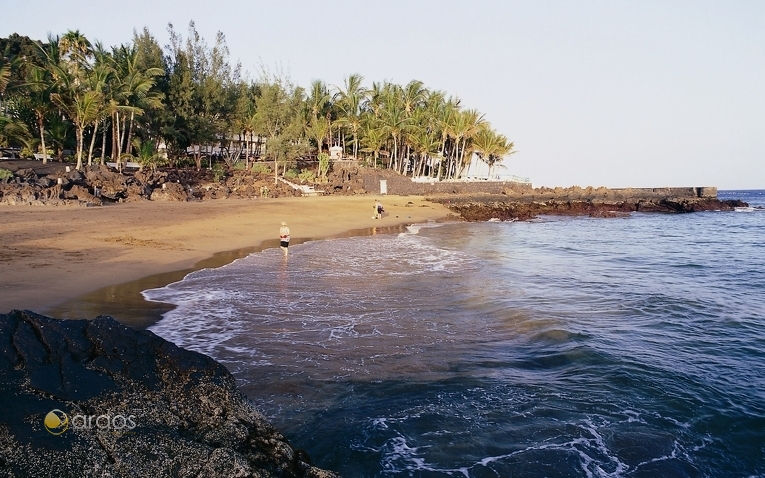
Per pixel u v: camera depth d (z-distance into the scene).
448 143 82.75
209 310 12.58
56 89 39.53
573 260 25.14
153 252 20.20
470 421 7.26
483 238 34.31
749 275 21.33
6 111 42.88
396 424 7.05
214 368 5.91
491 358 9.95
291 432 6.71
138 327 10.78
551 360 9.94
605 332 12.02
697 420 7.61
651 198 81.62
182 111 51.44
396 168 72.31
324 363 9.26
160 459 4.51
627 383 8.83
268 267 19.14
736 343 11.41
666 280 19.75
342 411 7.39
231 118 58.72
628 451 6.67
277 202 44.97
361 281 17.02
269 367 8.93
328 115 67.94
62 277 14.64
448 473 5.98
